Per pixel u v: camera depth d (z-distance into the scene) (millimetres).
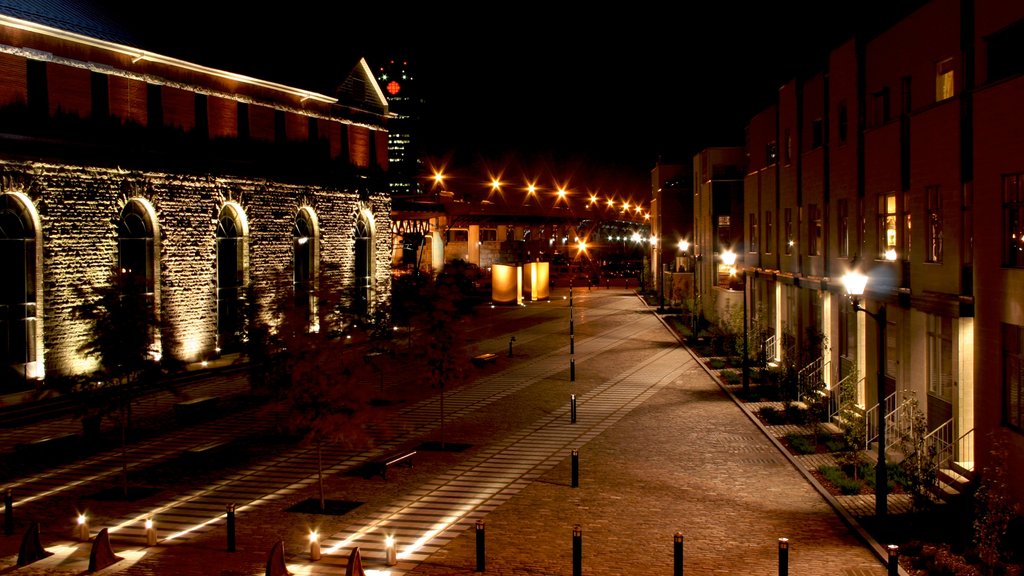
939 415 21344
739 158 58375
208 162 37750
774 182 38344
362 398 20000
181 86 36781
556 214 129375
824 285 29844
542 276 83250
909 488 18703
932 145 21156
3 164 28844
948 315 19844
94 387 22328
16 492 21500
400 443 26266
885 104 25625
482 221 117875
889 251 24766
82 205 31734
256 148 41219
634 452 24656
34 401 29875
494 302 77000
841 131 29109
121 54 33781
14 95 29500
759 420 28750
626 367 41531
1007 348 17844
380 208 50812
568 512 19078
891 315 24578
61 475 23094
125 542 17547
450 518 18781
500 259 120188
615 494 20469
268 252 41531
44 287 30250
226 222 39625
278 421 27062
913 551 16188
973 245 19062
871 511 18719
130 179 33781
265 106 41781
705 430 27469
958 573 14523
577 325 60750
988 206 18328
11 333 29422
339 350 20531
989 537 15000
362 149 49469
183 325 36750
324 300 23922
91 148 32031
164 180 35438
